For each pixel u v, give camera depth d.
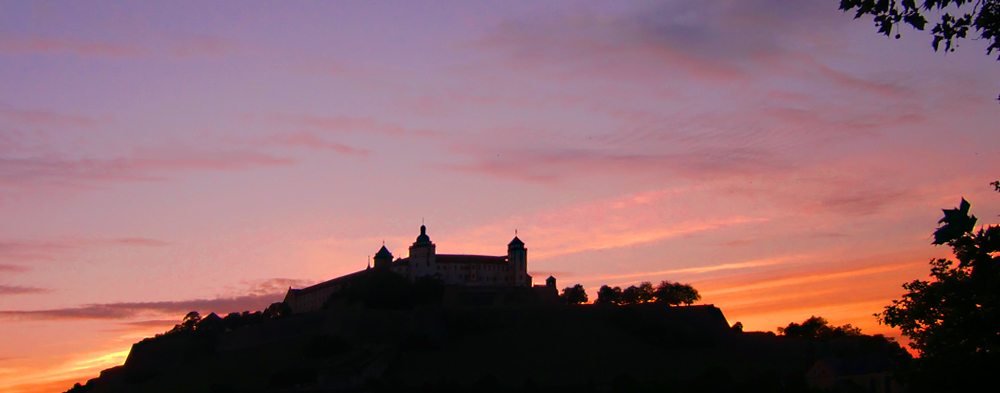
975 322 48.53
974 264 35.53
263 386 196.88
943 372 53.00
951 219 33.25
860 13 33.94
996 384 50.84
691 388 174.00
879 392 170.38
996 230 34.47
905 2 33.22
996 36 34.28
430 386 182.88
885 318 61.09
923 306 56.25
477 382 187.00
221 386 193.50
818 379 181.62
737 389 173.88
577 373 199.12
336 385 188.75
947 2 32.88
